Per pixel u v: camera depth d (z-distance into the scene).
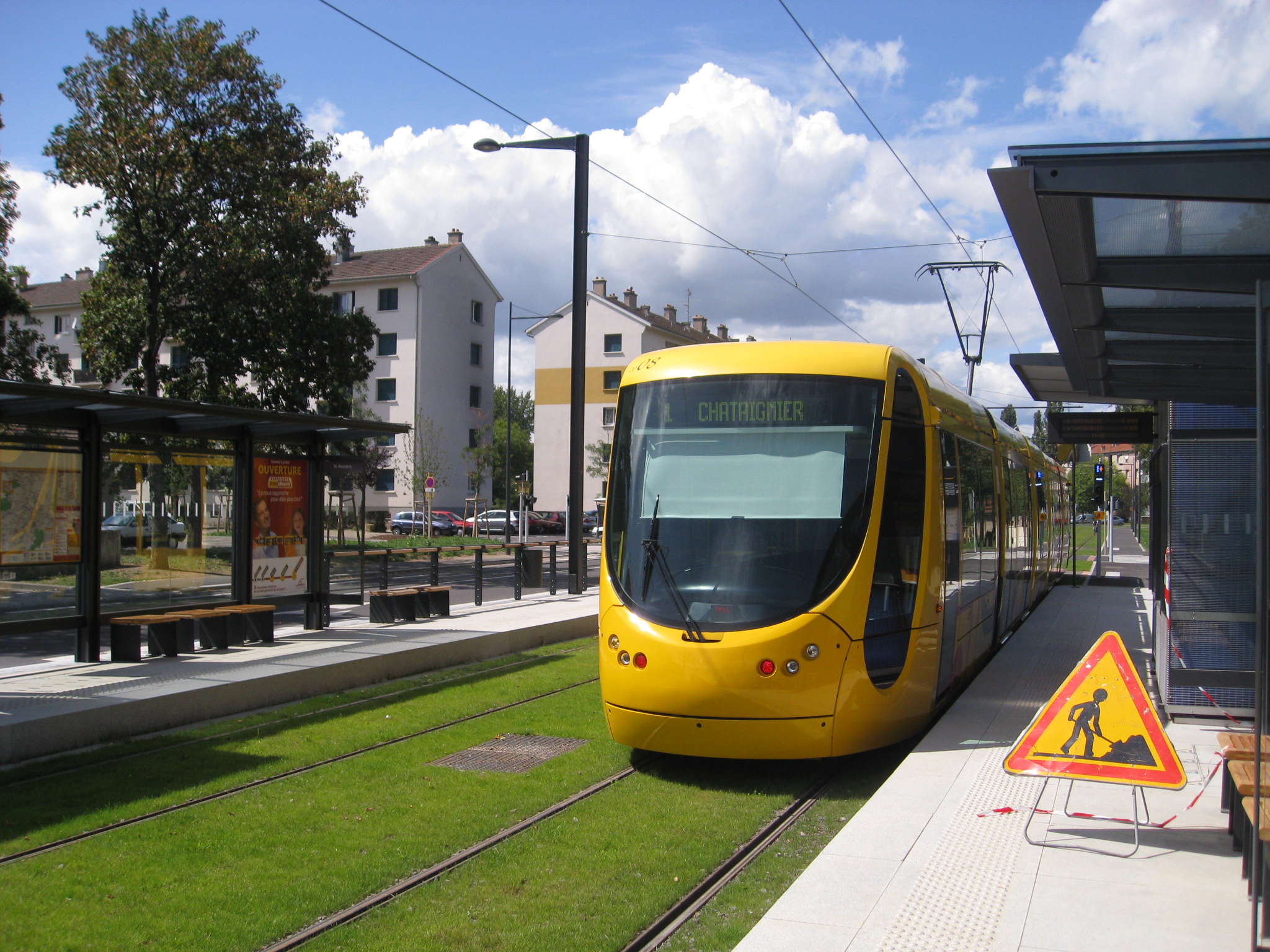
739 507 8.13
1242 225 5.82
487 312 62.19
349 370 27.02
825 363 8.54
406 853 6.11
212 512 13.24
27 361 26.28
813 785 7.84
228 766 8.04
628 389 9.01
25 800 7.05
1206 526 8.78
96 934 4.94
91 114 23.12
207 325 25.22
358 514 15.92
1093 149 5.08
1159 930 4.48
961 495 10.29
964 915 4.66
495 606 18.72
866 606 7.84
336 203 25.73
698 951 4.83
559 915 5.19
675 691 7.64
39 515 10.77
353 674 11.59
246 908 5.25
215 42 23.33
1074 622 17.45
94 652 11.20
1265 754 5.29
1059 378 14.02
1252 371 8.68
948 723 8.80
